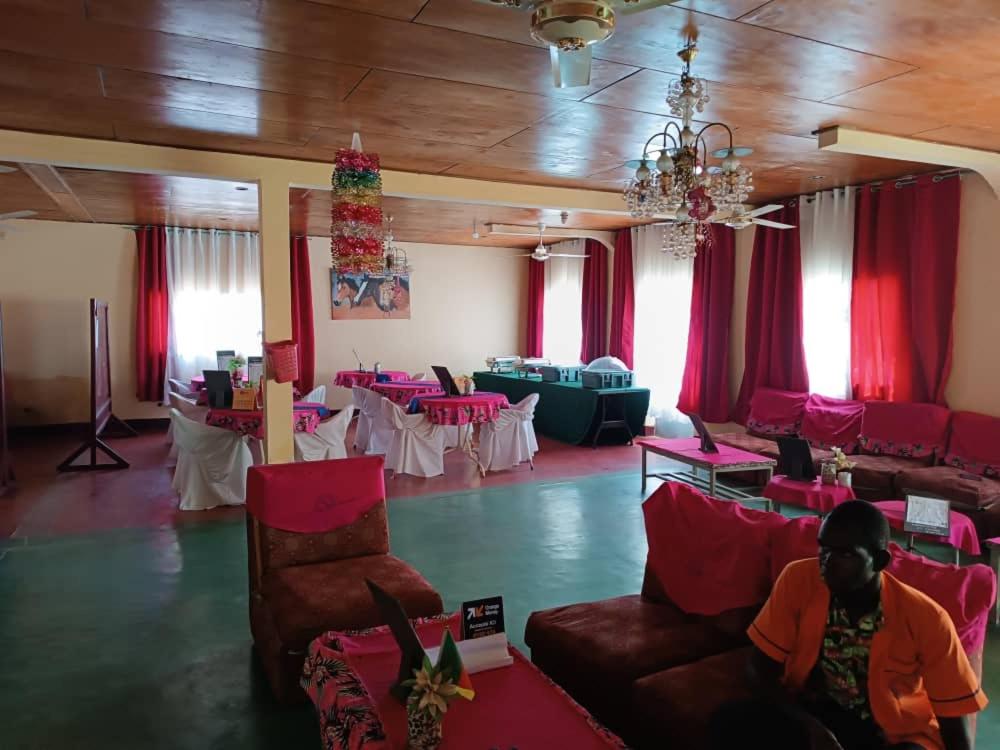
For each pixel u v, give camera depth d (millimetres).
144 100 3760
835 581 1640
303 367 10000
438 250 10906
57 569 4164
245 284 9594
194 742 2471
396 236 9961
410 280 10742
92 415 6828
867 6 2578
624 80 3434
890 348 5871
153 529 4961
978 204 5352
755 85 3512
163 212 7949
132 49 3021
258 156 5059
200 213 8016
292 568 3074
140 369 9133
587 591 3838
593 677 2311
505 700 1947
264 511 3109
